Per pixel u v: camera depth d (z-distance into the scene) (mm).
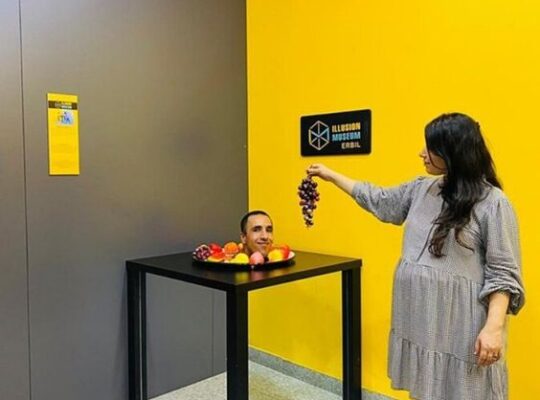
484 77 2244
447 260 1710
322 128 2877
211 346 3096
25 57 2334
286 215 3107
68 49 2469
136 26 2717
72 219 2514
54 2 2416
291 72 3033
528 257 2148
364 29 2668
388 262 2631
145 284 2744
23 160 2346
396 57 2543
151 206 2816
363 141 2689
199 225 3049
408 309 1809
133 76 2713
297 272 2348
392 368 1881
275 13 3104
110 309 2670
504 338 1629
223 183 3166
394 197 2035
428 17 2418
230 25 3180
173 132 2900
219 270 2393
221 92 3139
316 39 2893
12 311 2338
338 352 2865
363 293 2742
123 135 2686
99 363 2637
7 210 2307
